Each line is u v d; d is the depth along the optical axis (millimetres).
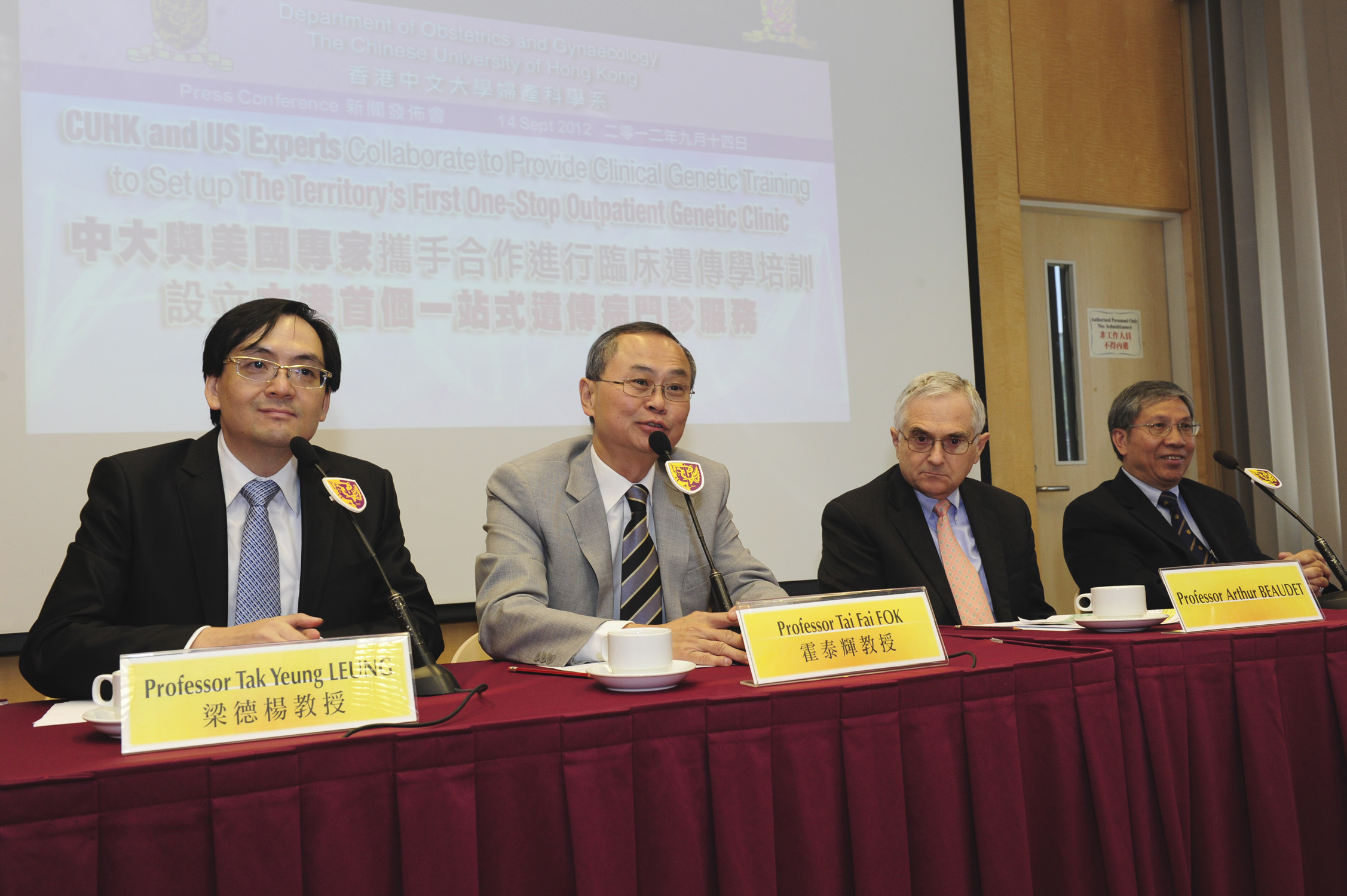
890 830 970
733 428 2986
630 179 2904
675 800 906
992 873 1006
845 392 3158
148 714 826
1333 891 1202
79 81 2328
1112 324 3809
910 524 1979
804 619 1075
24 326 2254
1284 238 3545
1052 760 1067
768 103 3129
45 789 714
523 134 2775
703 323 2969
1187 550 2275
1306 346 3467
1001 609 1926
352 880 802
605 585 1601
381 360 2561
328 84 2562
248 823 771
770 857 922
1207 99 3799
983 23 3539
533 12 2814
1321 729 1224
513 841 853
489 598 1472
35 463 2248
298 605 1502
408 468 2574
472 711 932
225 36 2467
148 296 2357
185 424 2375
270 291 2465
